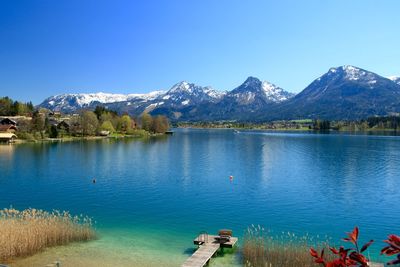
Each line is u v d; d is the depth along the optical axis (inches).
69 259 1291.8
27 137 7258.9
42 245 1364.4
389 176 3314.5
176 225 1828.2
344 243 1590.8
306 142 7687.0
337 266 310.2
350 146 6525.6
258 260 1226.0
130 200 2410.2
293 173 3516.2
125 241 1541.6
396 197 2497.5
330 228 1814.7
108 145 6737.2
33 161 4362.7
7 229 1318.9
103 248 1432.1
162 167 3924.7
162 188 2802.7
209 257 1266.0
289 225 1859.0
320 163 4247.0
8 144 6614.2
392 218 1996.8
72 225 1521.9
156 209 2166.6
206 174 3462.1
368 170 3676.2
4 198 2471.7
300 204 2301.9
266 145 6939.0
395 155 5017.2
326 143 7347.4
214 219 1956.2
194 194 2593.5
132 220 1920.5
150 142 7657.5
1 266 972.6
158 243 1524.4
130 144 7037.4
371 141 7819.9
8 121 7790.4
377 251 1477.6
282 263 1200.2
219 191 2694.4
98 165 4065.0
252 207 2220.7
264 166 4001.0
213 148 6264.8
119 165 4074.8
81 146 6407.5
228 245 1403.8
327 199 2432.3
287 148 6245.1
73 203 2331.4
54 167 3895.2
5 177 3284.9
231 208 2199.8
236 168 3850.9
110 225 1817.2
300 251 1227.9
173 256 1363.2
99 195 2559.1
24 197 2506.2
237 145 6958.7
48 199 2444.6
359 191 2687.0
